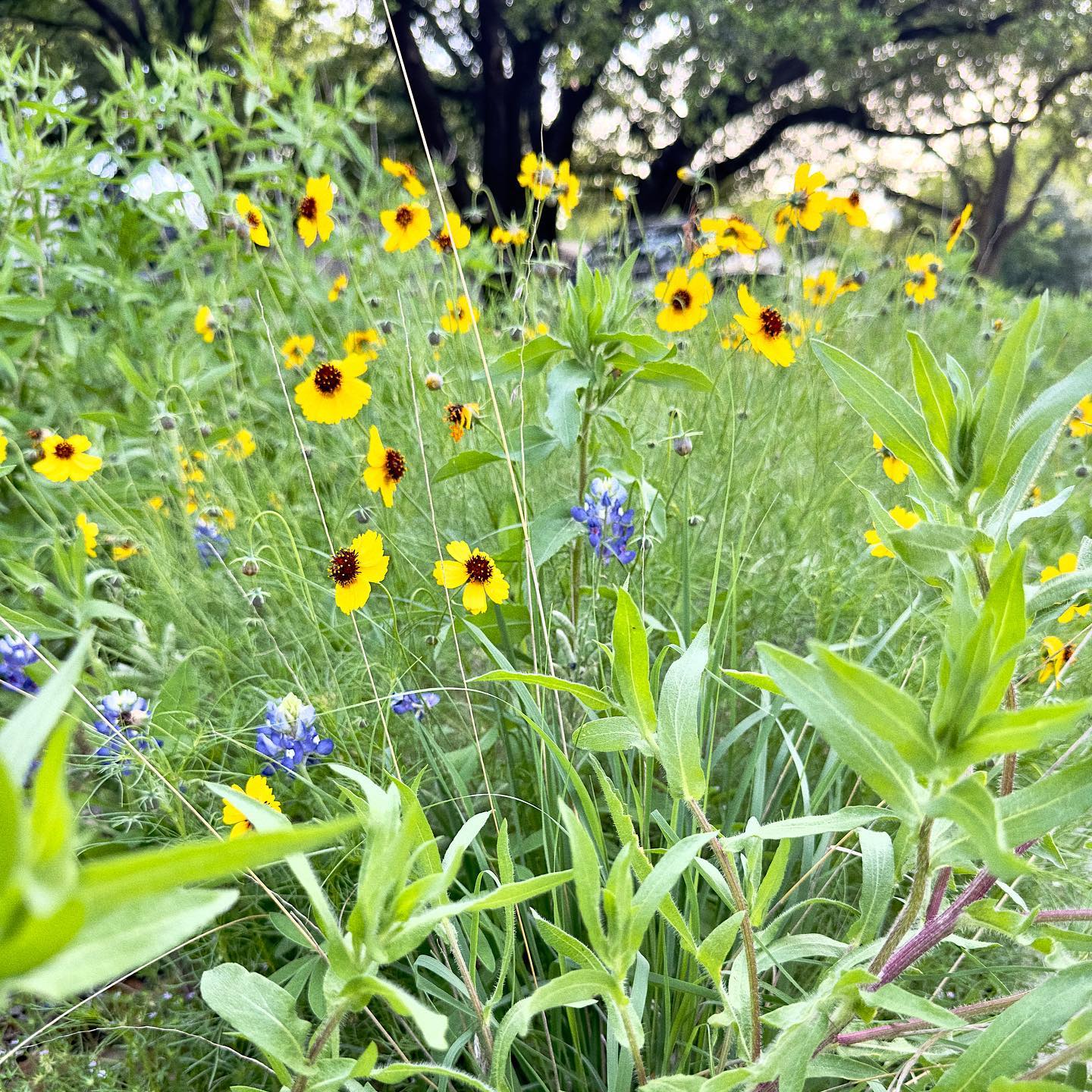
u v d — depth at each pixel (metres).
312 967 0.48
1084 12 4.76
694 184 0.93
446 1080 0.45
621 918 0.32
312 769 0.58
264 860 0.18
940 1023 0.33
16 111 1.02
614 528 0.59
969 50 4.90
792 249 0.93
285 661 0.61
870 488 0.81
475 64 5.04
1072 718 0.25
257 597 0.62
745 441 0.78
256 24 4.76
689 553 0.67
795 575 0.70
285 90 1.10
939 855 0.34
